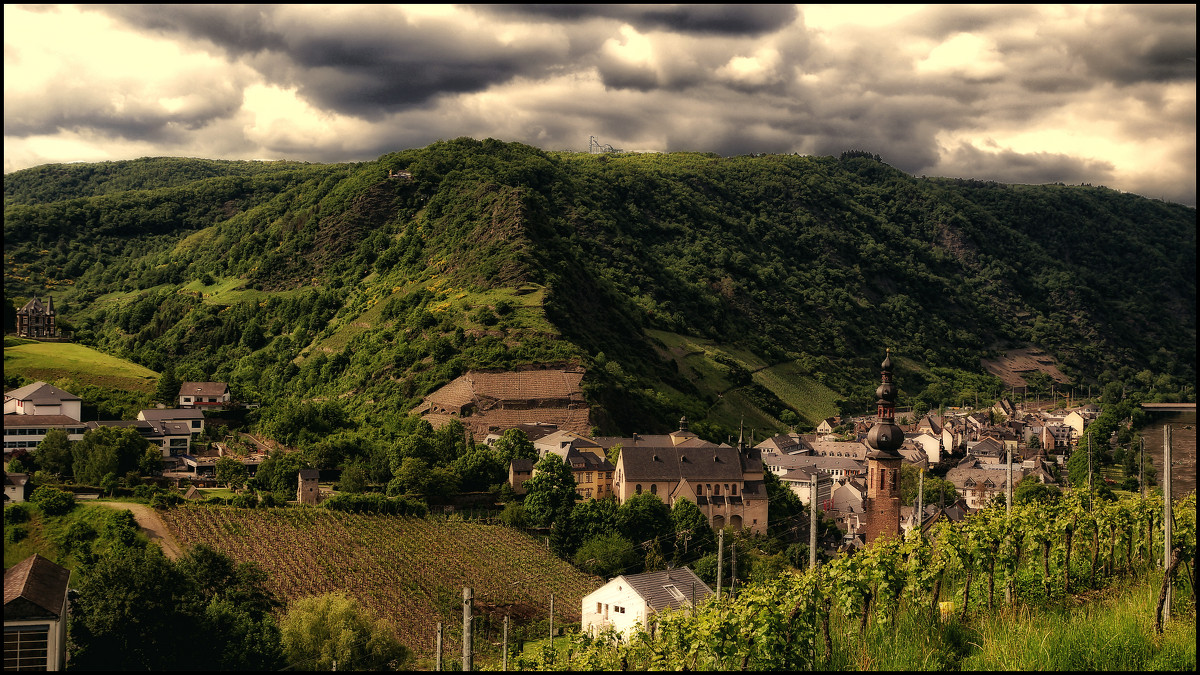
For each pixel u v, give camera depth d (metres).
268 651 88.56
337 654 90.75
